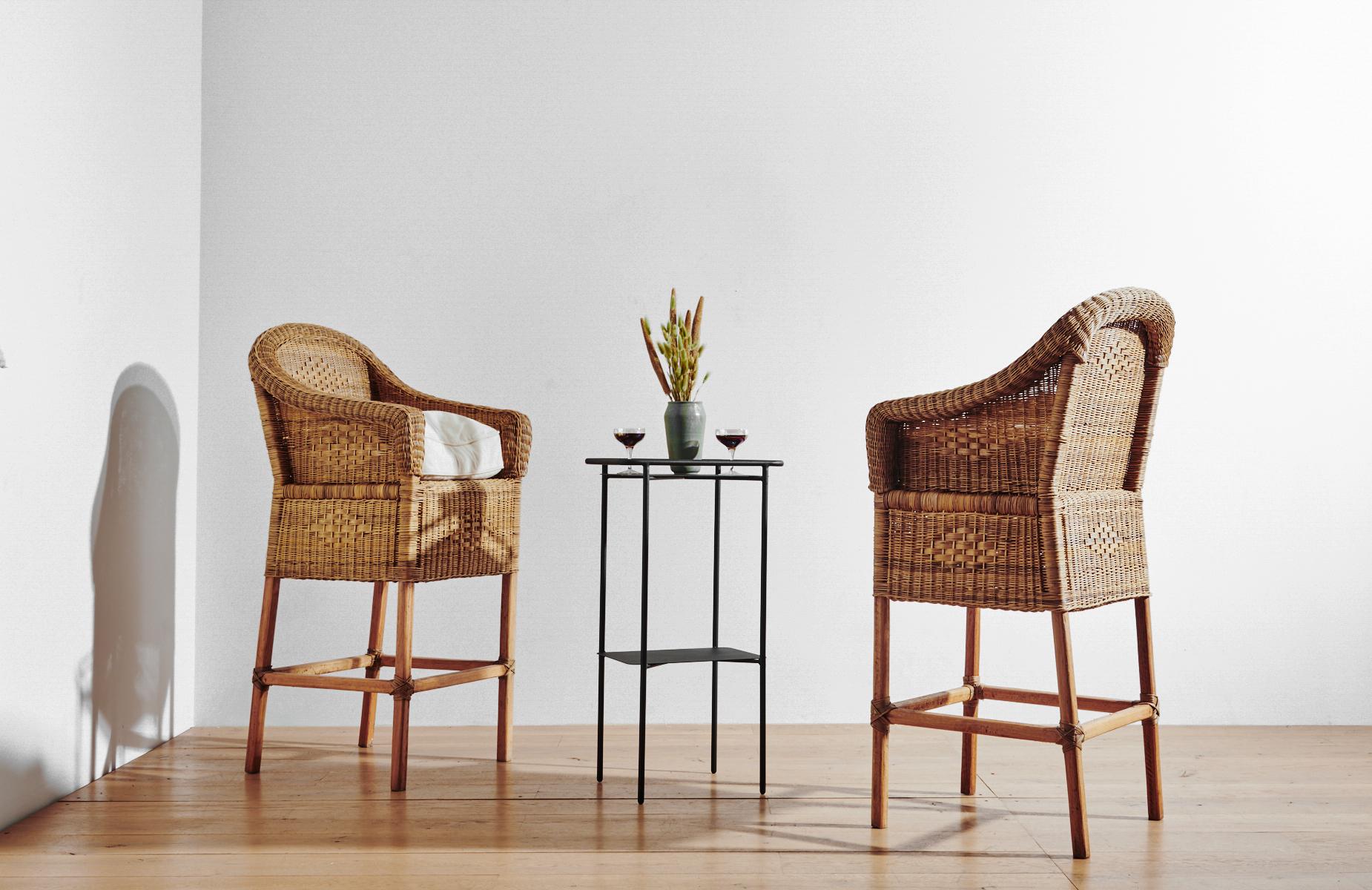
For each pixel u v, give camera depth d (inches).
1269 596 127.3
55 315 90.3
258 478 125.0
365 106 127.3
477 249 127.5
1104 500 83.4
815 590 127.2
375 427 97.0
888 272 128.9
